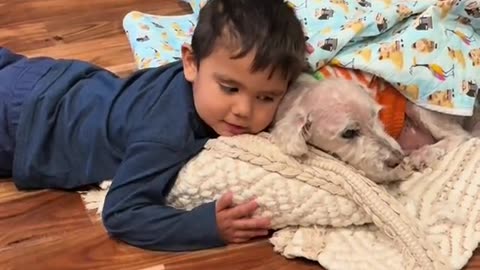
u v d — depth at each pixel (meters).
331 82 1.40
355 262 1.33
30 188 1.51
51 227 1.43
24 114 1.47
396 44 1.49
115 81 1.49
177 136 1.37
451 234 1.38
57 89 1.48
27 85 1.49
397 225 1.33
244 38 1.31
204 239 1.36
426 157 1.51
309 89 1.39
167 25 1.92
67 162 1.49
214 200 1.38
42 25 2.05
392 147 1.38
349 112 1.35
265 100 1.37
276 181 1.36
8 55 1.56
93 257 1.36
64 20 2.07
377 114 1.40
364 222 1.39
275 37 1.32
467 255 1.34
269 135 1.40
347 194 1.36
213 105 1.36
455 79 1.51
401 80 1.47
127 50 1.96
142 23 1.89
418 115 1.53
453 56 1.52
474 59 1.54
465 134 1.57
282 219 1.38
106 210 1.38
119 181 1.37
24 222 1.44
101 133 1.44
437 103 1.51
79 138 1.46
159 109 1.40
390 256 1.33
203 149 1.40
